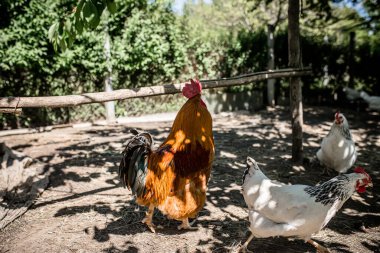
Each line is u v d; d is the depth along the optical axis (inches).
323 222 118.6
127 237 143.9
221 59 488.4
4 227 150.3
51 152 275.1
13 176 208.1
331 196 117.5
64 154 268.5
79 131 359.9
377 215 162.6
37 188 192.4
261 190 122.4
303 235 123.5
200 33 484.4
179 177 135.0
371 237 142.5
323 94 548.1
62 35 142.0
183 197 135.3
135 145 141.1
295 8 217.0
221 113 458.0
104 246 136.6
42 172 225.5
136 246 136.9
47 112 394.6
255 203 123.1
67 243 138.5
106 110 413.1
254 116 437.7
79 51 391.5
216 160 247.1
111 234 146.2
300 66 227.5
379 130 346.0
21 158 238.2
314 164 234.1
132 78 442.0
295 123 234.8
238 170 225.8
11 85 376.5
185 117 140.1
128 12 428.5
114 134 341.7
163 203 136.3
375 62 533.0
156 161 137.8
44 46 383.2
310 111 467.5
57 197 184.9
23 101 130.0
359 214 163.6
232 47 491.5
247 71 509.4
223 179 209.3
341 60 545.0
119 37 424.5
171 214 136.6
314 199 116.7
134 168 138.3
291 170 224.5
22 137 331.0
